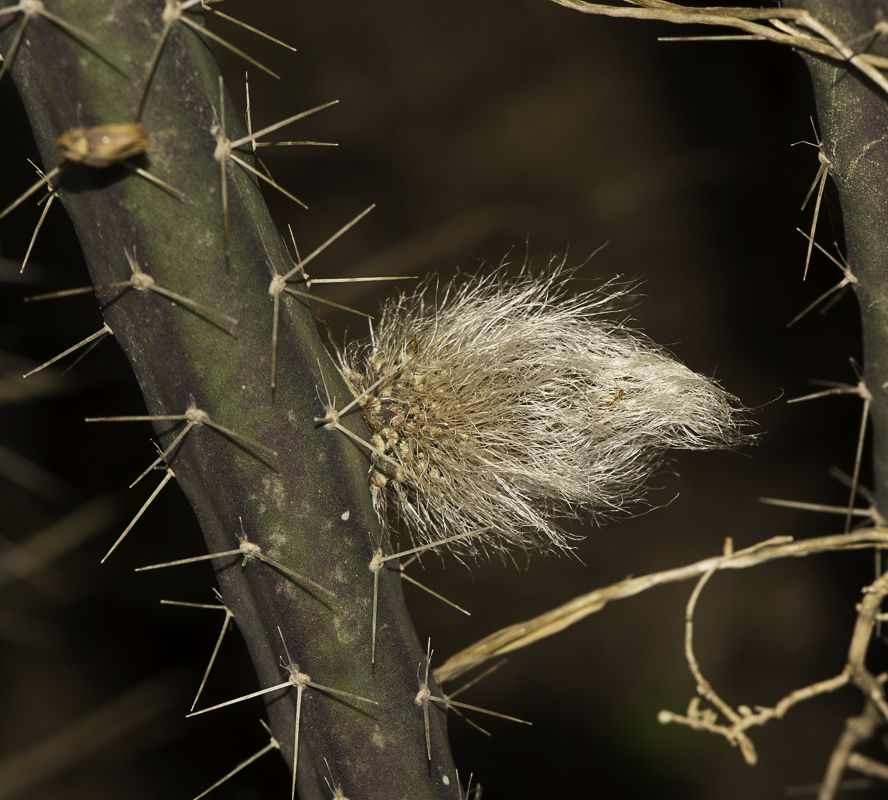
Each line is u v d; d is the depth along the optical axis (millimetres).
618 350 518
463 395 506
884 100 493
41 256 932
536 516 519
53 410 964
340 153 1168
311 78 1181
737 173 1146
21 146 909
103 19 473
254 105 1158
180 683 937
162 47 475
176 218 478
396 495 508
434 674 512
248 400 484
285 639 493
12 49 478
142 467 960
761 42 1163
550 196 1162
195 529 972
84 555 970
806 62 497
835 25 493
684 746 908
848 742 556
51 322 935
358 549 490
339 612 491
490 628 980
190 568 966
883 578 522
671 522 1020
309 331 487
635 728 925
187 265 479
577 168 1175
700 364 1061
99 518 925
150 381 490
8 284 919
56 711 932
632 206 1153
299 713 495
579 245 1138
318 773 499
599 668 962
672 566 1000
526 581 999
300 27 1187
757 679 951
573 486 514
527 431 511
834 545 522
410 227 1145
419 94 1206
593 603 522
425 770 497
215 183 479
